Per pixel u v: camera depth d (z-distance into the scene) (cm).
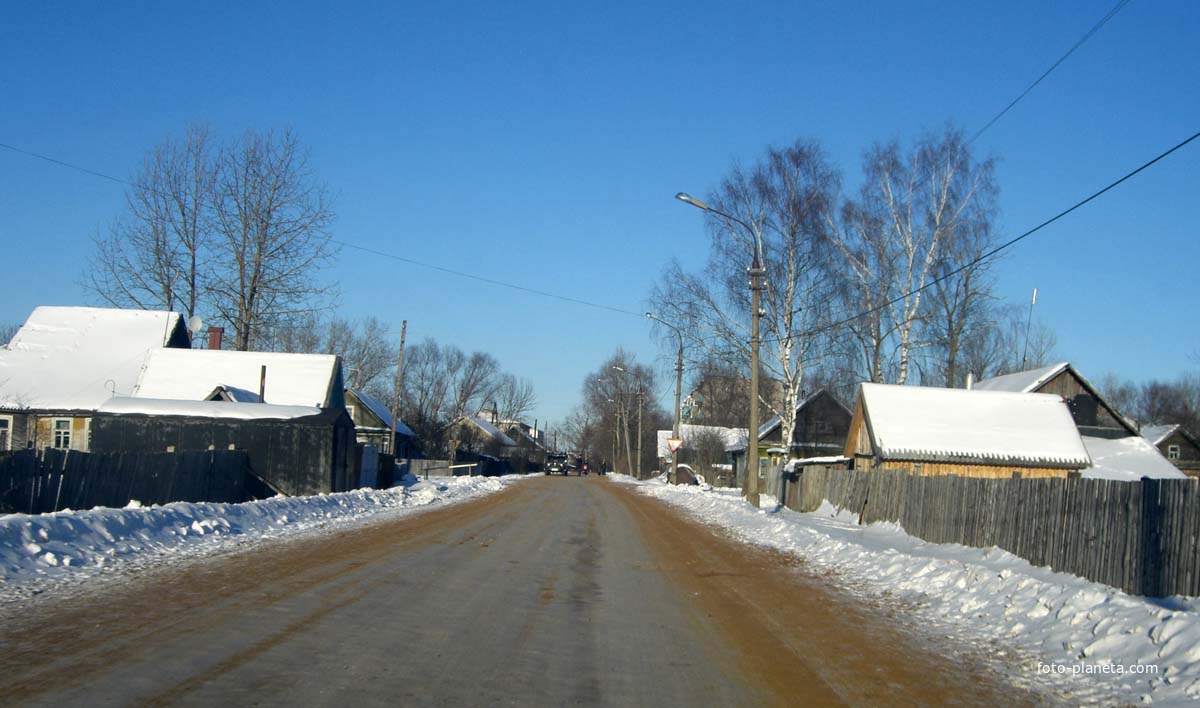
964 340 4022
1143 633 870
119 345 4591
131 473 2116
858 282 3609
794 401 3669
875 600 1273
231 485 2686
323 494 2866
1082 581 1336
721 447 6800
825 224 3584
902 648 941
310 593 1097
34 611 939
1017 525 1608
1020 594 1120
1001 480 1689
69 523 1402
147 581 1159
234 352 4631
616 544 1897
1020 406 3494
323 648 803
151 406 3069
